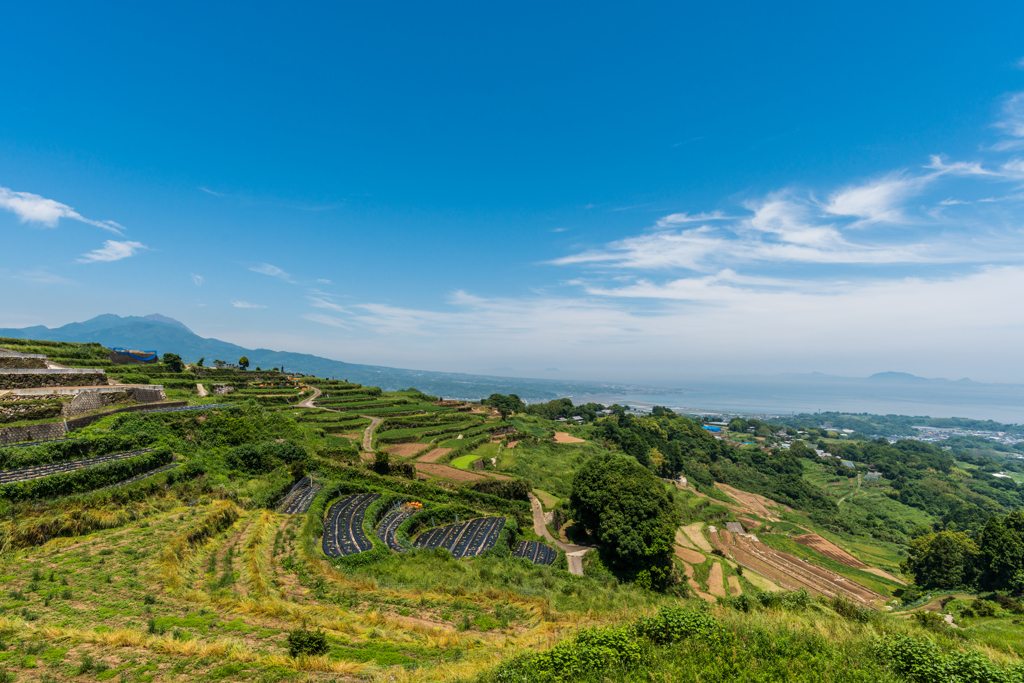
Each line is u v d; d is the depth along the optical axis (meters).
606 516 58.19
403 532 48.28
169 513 36.50
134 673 16.08
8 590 22.38
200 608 23.11
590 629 17.77
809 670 15.28
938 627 24.50
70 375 55.12
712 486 150.38
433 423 104.69
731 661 15.78
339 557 36.22
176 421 55.22
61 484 33.72
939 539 74.12
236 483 49.38
